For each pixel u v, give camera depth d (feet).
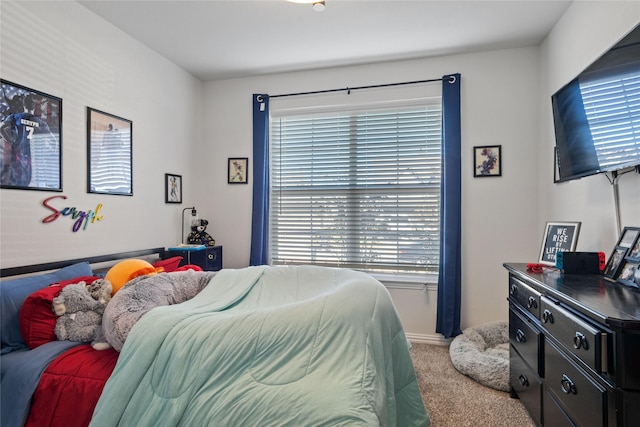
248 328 4.39
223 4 7.56
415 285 10.23
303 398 3.72
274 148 11.66
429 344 10.00
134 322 4.90
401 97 10.38
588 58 6.84
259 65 10.76
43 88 6.69
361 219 10.92
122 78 8.66
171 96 10.50
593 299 4.01
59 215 7.00
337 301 4.76
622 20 5.72
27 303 5.32
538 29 8.64
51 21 6.85
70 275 6.63
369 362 4.11
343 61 10.45
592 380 3.76
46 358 4.88
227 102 11.82
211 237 11.53
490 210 9.74
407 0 7.41
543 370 5.24
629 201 5.60
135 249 9.07
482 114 9.80
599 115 5.57
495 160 9.66
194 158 11.66
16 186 6.17
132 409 4.07
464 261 9.90
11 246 6.13
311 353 4.14
